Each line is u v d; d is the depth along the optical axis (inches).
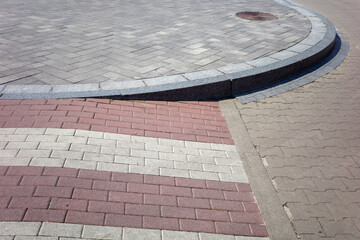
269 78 237.0
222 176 145.6
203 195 133.0
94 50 255.0
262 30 327.3
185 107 198.2
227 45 279.0
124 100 191.3
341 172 156.1
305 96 228.1
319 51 278.7
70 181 127.1
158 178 137.9
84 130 158.1
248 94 223.6
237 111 202.4
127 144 154.9
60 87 192.2
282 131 185.6
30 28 305.3
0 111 164.9
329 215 130.8
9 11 366.0
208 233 116.1
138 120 175.8
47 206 114.7
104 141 153.4
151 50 259.8
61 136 151.0
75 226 109.5
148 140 161.2
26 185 121.6
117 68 223.8
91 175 132.2
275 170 154.1
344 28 414.0
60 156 138.8
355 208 135.3
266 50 271.7
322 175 153.2
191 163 150.6
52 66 222.4
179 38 292.2
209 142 168.4
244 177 147.1
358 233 123.5
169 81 207.8
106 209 118.4
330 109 213.3
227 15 383.9
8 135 147.3
